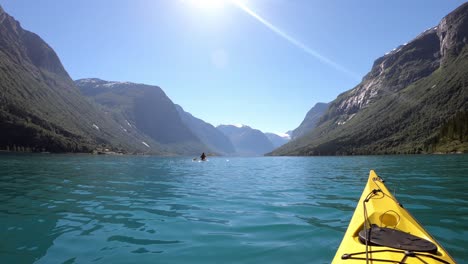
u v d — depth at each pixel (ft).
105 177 72.59
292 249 21.52
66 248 21.59
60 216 30.63
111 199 40.83
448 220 28.22
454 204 35.35
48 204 36.40
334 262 14.99
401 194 42.50
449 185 51.83
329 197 43.32
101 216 30.99
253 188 54.34
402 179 62.18
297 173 93.30
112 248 21.67
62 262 19.11
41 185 53.31
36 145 391.86
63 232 25.30
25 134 396.57
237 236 24.53
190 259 19.77
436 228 25.76
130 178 72.02
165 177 77.00
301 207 35.94
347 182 63.77
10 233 24.85
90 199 40.45
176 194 46.62
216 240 23.50
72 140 507.30
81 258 19.80
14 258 19.72
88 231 25.72
